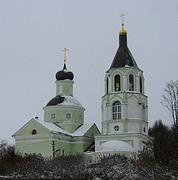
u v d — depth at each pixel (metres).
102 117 96.06
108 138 93.00
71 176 65.56
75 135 98.81
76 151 97.44
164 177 46.81
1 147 108.31
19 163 74.00
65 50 109.31
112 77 95.81
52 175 66.88
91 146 98.25
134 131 92.75
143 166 50.91
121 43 99.25
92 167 69.69
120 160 69.62
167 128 107.81
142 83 97.31
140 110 94.50
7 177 65.44
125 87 94.62
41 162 74.75
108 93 95.50
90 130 101.12
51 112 103.38
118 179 62.06
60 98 104.31
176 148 51.00
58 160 76.50
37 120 95.56
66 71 106.69
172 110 55.59
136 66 97.69
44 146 93.31
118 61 97.06
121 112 93.75
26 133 95.50
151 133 103.88
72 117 102.25
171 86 56.72
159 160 50.09
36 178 64.69
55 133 93.69
